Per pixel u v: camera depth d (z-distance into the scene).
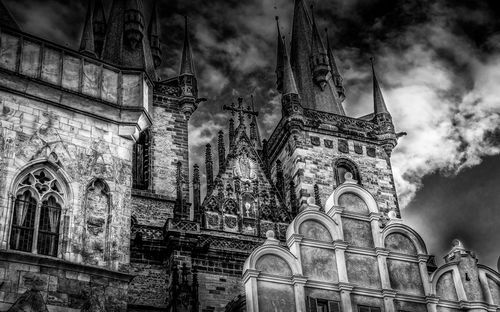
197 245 56.16
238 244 57.94
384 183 72.56
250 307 33.91
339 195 39.44
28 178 34.34
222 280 55.69
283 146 74.25
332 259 37.00
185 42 74.00
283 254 36.00
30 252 32.81
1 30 37.16
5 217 32.59
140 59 70.38
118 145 37.94
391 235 39.16
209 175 65.44
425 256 38.78
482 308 38.09
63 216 34.41
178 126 68.56
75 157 36.09
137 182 64.25
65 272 32.66
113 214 35.66
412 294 37.41
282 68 84.25
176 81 71.56
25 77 36.28
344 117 75.94
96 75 39.25
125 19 71.75
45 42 38.28
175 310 48.66
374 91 78.69
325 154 72.19
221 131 68.19
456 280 38.81
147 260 55.75
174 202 62.72
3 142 34.28
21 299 30.53
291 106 73.81
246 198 62.94
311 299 35.28
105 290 33.28
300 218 37.50
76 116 37.25
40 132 35.59
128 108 38.78
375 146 75.19
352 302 36.00
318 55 83.00
